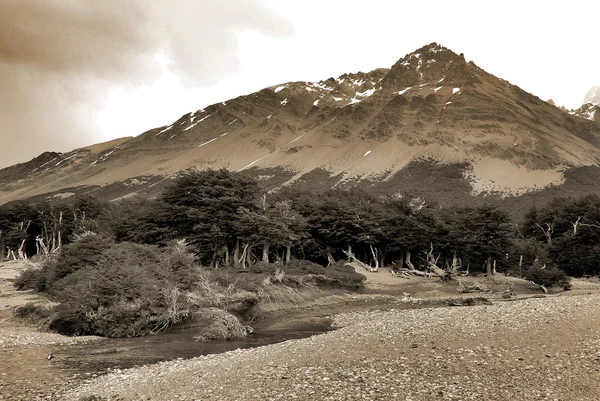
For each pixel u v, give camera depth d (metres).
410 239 87.56
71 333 37.47
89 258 53.19
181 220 76.75
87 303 37.59
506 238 89.00
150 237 75.44
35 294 52.38
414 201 97.44
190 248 65.62
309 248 90.88
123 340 34.09
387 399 15.19
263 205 79.62
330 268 77.56
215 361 22.61
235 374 19.27
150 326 37.88
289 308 54.09
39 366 24.09
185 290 44.69
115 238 80.50
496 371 17.20
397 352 20.44
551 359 18.00
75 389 19.44
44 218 115.06
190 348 30.00
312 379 17.56
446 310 33.09
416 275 83.69
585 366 16.97
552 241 104.19
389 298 64.44
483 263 94.38
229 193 76.25
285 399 15.75
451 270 87.44
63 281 46.41
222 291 47.69
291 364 20.00
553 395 14.84
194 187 76.31
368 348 21.53
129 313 37.16
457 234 89.56
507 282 78.75
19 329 37.22
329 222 89.19
